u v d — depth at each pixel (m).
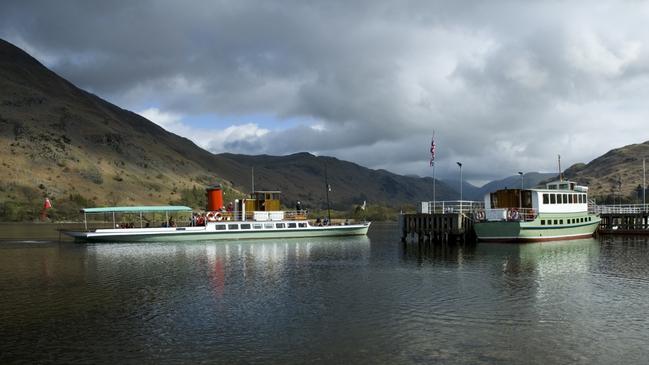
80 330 27.25
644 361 22.39
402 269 49.16
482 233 74.06
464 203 84.50
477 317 29.69
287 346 24.42
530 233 72.00
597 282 40.91
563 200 76.31
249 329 27.30
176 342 25.12
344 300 34.47
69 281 42.50
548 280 42.00
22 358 22.89
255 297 35.59
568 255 58.91
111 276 45.06
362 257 59.84
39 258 59.06
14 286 40.16
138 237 80.06
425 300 34.31
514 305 32.72
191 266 51.81
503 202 75.31
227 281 42.38
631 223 93.62
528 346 24.34
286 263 54.31
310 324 28.25
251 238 86.94
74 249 69.94
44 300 34.75
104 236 79.44
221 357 22.97
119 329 27.41
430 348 24.08
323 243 81.81
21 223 185.38
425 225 78.38
